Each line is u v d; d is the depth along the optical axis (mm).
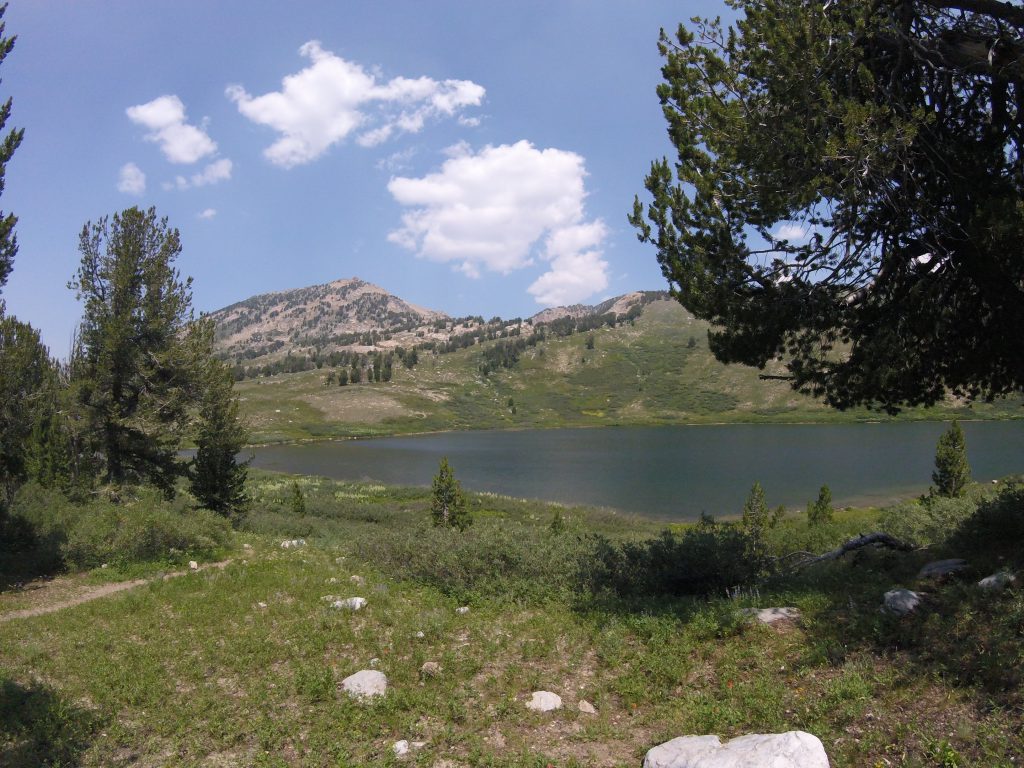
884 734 5320
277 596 11906
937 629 6805
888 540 12242
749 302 10344
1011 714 5137
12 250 13281
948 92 9148
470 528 16359
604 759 5754
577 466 93938
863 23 8469
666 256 10969
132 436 27062
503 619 10227
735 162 9867
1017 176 8578
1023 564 8156
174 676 8031
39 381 30609
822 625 7801
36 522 17344
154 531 16172
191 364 27469
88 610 11117
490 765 5672
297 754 6070
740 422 179750
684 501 61625
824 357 10273
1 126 12938
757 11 9805
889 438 117062
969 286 9570
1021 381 9469
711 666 7527
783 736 4859
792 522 35594
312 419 189875
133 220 26547
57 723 6598
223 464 28875
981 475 63406
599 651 8352
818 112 8875
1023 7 7793
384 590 12078
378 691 7387
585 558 12227
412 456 117625
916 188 8938
